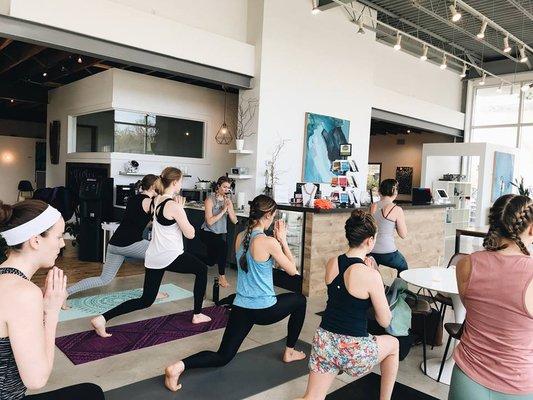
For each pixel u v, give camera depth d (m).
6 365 1.38
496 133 12.41
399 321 2.72
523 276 1.46
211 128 8.76
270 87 6.94
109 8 5.19
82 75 9.20
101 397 1.81
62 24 4.81
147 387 2.80
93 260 6.52
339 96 8.09
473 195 13.01
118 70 7.46
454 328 3.00
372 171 15.83
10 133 12.87
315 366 2.26
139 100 7.72
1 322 1.35
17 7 4.49
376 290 2.14
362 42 8.49
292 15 7.18
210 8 6.59
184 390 2.78
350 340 2.17
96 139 8.30
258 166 6.88
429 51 11.30
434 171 12.08
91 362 3.14
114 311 3.57
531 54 11.10
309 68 7.51
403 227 4.21
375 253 4.22
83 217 6.54
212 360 2.79
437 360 3.37
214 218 5.12
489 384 1.51
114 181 7.52
